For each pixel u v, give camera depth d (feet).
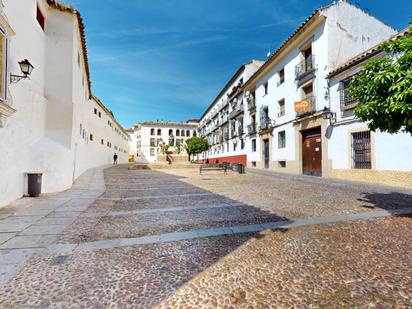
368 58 31.53
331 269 8.17
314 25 42.09
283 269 8.22
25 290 6.93
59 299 6.52
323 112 39.11
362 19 42.83
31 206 18.04
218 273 7.98
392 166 29.01
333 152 38.14
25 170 21.58
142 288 7.09
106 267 8.41
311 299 6.51
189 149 116.16
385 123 13.82
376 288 7.00
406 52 12.34
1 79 16.17
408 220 13.92
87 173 47.19
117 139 116.37
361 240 10.82
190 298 6.60
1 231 12.29
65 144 27.07
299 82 47.57
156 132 177.78
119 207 18.25
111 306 6.23
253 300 6.49
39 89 24.77
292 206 18.25
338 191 25.30
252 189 27.53
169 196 23.09
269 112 60.85
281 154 54.65
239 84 85.35
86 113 50.98
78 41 32.30
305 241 10.83
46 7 26.43
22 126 20.67
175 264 8.66
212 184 32.50
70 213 16.21
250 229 12.67
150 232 12.33
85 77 44.86
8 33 16.74
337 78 37.58
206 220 14.55
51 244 10.56
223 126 105.60
